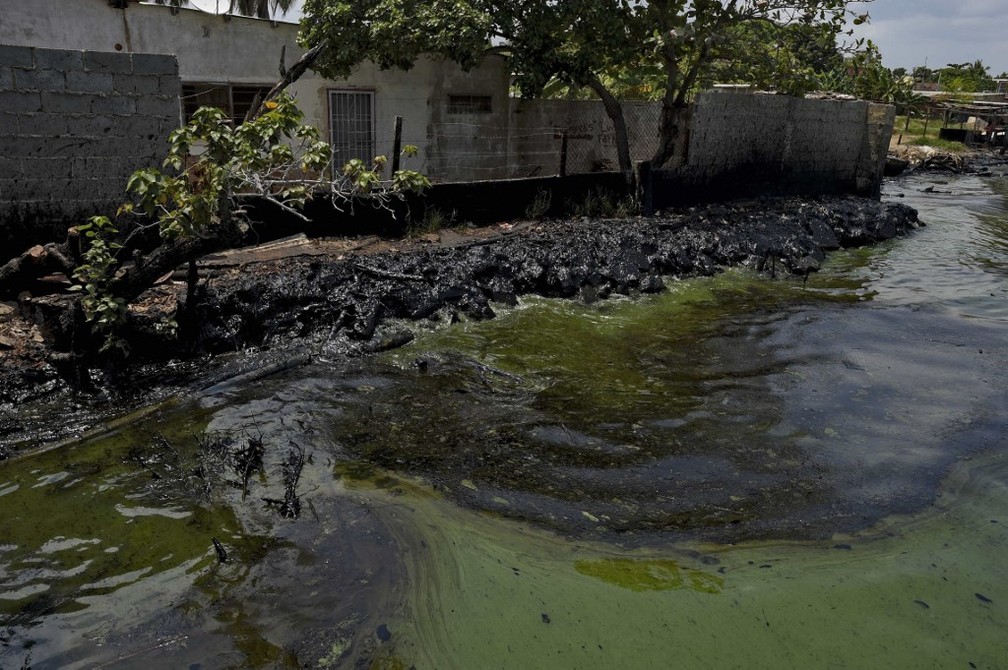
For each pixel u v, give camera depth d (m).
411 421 6.05
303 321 7.58
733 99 14.06
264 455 5.43
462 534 4.65
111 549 4.38
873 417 6.46
